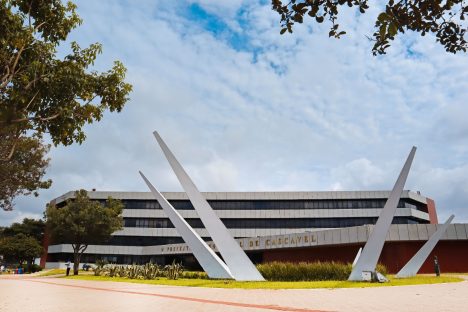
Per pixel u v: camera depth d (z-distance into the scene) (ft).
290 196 179.93
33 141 56.03
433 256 100.89
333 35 12.89
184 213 182.91
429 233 99.30
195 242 51.44
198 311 23.50
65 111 26.12
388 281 48.03
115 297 34.83
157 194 54.70
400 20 11.60
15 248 173.88
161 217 184.96
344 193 176.45
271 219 178.40
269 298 31.04
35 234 208.64
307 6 11.95
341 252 106.83
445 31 12.60
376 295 33.24
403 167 50.88
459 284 49.08
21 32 23.54
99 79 27.96
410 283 48.83
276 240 118.32
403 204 167.84
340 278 55.93
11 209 68.44
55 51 26.71
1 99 24.29
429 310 23.09
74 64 26.35
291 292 36.68
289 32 12.50
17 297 36.19
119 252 179.73
